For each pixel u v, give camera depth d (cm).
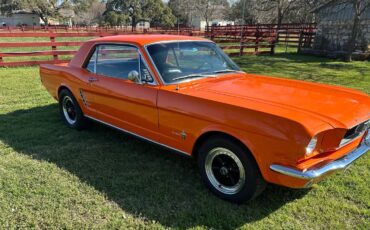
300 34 1991
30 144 471
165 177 381
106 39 454
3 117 589
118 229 291
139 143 478
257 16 4484
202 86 370
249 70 1264
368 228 296
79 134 512
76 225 296
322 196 346
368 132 345
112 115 442
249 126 292
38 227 292
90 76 468
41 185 358
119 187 358
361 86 927
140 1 7075
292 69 1306
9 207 318
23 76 970
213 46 463
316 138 274
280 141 276
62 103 546
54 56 1222
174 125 357
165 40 417
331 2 1872
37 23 7569
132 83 401
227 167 327
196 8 7488
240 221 304
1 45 1105
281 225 299
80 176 380
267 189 356
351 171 401
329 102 325
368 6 1675
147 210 319
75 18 8906
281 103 312
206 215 312
